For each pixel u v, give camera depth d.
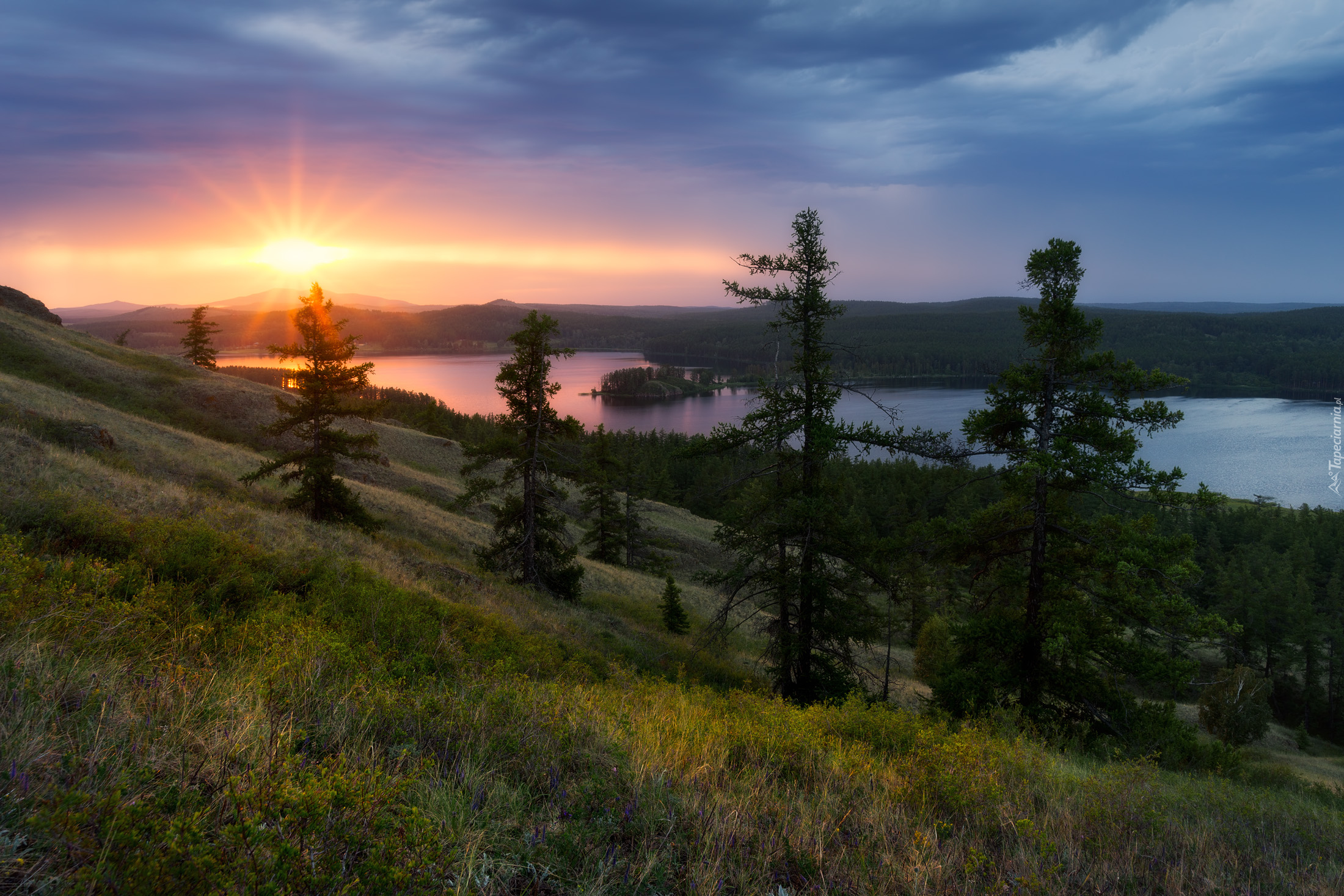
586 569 33.97
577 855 3.05
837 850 3.67
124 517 9.85
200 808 2.43
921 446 14.84
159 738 2.95
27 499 9.19
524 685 6.00
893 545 15.00
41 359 41.66
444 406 121.00
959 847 3.87
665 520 59.94
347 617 8.77
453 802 3.12
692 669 18.73
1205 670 54.78
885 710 7.93
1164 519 81.38
